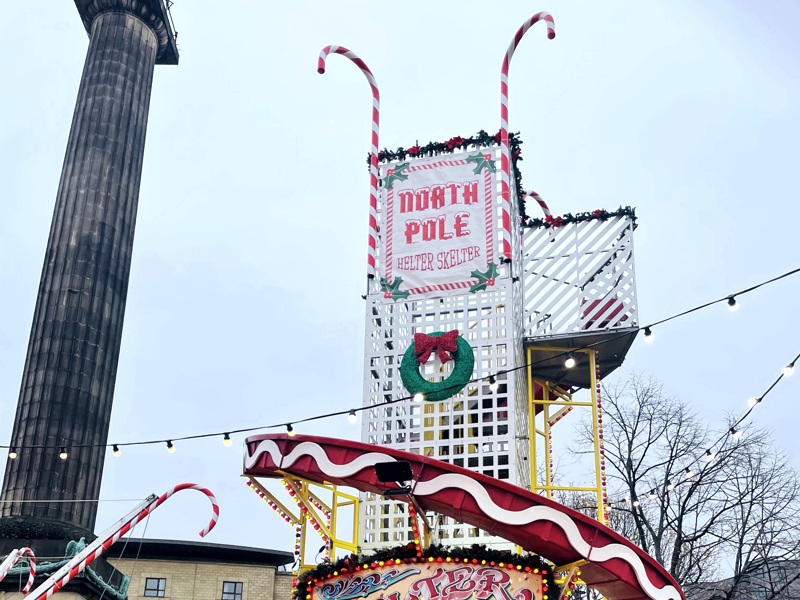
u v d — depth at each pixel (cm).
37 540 2788
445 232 2411
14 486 3000
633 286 2681
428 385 2230
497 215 2392
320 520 1941
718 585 3225
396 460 1738
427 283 2367
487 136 2475
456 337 2247
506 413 2231
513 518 1669
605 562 1672
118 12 3825
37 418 3081
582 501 3656
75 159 3519
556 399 2959
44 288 3312
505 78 2514
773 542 2848
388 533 2084
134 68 3753
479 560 1695
